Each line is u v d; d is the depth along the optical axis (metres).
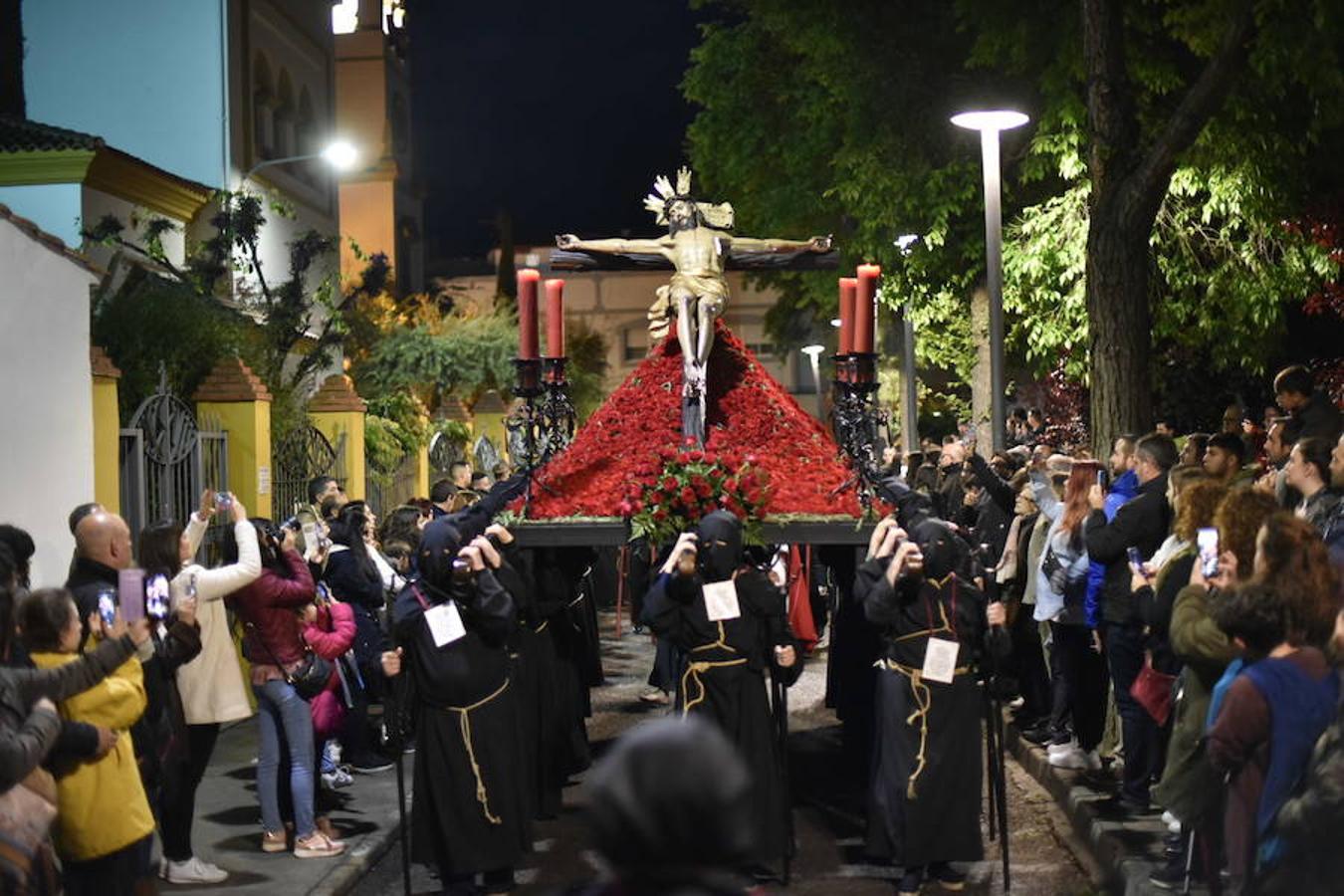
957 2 21.03
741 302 58.09
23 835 5.02
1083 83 20.73
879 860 8.59
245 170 24.08
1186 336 21.52
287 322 19.62
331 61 29.77
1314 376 18.42
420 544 7.95
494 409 29.97
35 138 18.08
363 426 18.62
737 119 26.98
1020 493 11.35
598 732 12.70
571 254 9.91
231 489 13.86
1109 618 8.44
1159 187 11.56
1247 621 5.14
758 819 7.99
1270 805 5.00
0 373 10.88
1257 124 19.31
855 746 10.34
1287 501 8.72
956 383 29.80
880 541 8.15
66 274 11.07
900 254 23.33
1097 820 8.45
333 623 8.84
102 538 6.86
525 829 8.04
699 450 8.94
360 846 8.73
